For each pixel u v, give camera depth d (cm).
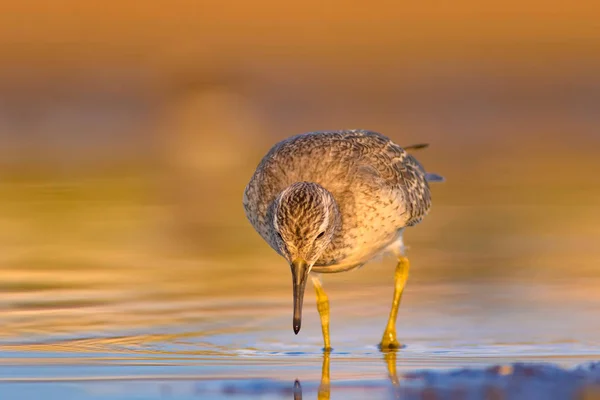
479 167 2558
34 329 1219
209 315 1307
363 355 1134
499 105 3422
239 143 3000
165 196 2242
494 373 961
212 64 3562
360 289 1492
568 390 891
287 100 3459
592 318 1288
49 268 1570
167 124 3234
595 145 2902
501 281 1508
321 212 1111
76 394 920
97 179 2430
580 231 1869
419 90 3534
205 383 965
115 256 1675
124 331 1216
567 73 3581
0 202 2130
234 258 1681
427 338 1220
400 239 1298
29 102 3316
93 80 3438
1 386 949
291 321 1300
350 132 1284
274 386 955
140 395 916
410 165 1323
